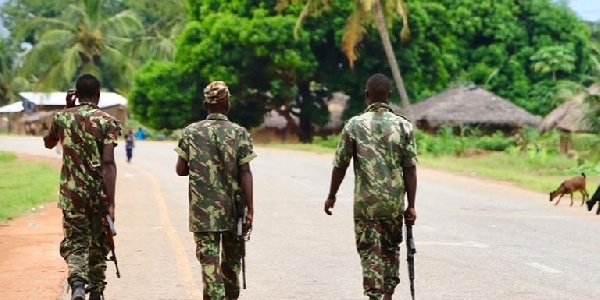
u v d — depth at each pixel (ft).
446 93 304.50
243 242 35.73
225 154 34.76
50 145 37.86
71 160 36.22
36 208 90.84
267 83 310.04
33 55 332.80
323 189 115.44
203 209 34.40
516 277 50.01
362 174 35.94
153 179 135.03
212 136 34.91
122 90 382.22
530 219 82.79
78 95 37.55
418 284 47.60
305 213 85.66
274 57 283.59
